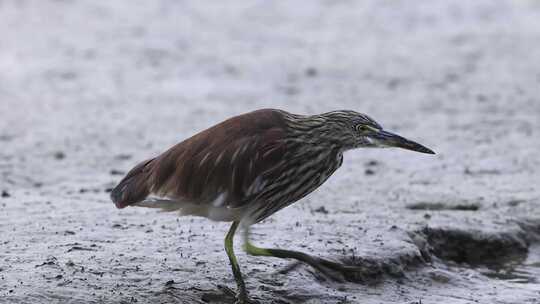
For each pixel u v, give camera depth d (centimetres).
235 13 2928
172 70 2327
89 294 931
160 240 1108
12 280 951
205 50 2512
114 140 1772
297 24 2841
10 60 2367
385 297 1034
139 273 995
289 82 2262
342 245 1119
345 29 2800
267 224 1197
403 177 1528
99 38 2591
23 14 2794
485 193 1420
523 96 2117
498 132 1825
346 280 1055
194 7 2978
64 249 1057
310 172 977
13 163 1595
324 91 2189
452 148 1719
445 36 2722
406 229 1201
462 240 1225
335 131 980
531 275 1166
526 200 1381
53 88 2148
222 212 966
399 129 1870
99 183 1484
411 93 2167
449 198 1396
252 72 2331
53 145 1720
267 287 990
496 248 1228
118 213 1236
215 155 952
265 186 955
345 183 1486
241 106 2055
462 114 1977
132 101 2066
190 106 2044
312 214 1268
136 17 2822
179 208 977
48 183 1493
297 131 971
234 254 992
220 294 969
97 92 2130
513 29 2777
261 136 959
